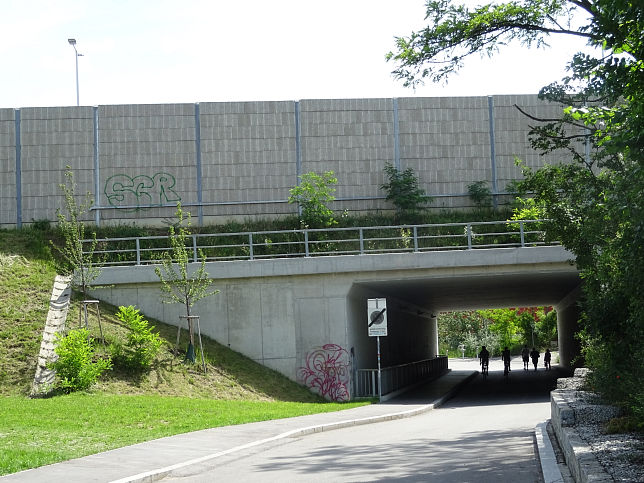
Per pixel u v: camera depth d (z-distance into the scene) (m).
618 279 13.59
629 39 9.53
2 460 13.11
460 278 33.78
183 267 30.53
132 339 28.05
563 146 17.45
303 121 41.84
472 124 42.34
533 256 32.44
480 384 45.81
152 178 41.34
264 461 14.40
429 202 41.72
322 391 31.73
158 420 20.44
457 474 11.63
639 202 9.84
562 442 12.51
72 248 32.28
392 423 22.17
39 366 26.31
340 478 11.72
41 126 41.25
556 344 95.56
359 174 41.72
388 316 43.28
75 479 11.59
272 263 32.41
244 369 31.06
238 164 41.56
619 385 13.77
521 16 18.31
